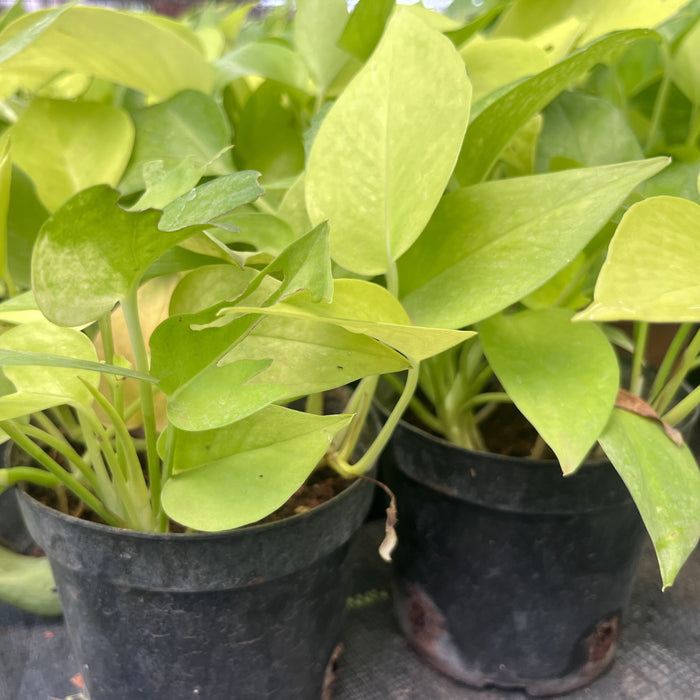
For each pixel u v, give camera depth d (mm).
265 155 588
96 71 503
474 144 413
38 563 553
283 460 329
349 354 325
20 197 471
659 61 661
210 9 800
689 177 447
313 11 544
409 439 501
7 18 583
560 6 540
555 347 401
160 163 345
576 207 342
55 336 377
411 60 334
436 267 372
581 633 539
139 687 439
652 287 281
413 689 567
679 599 671
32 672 565
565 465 342
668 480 378
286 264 275
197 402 302
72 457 403
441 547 530
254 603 409
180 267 412
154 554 366
